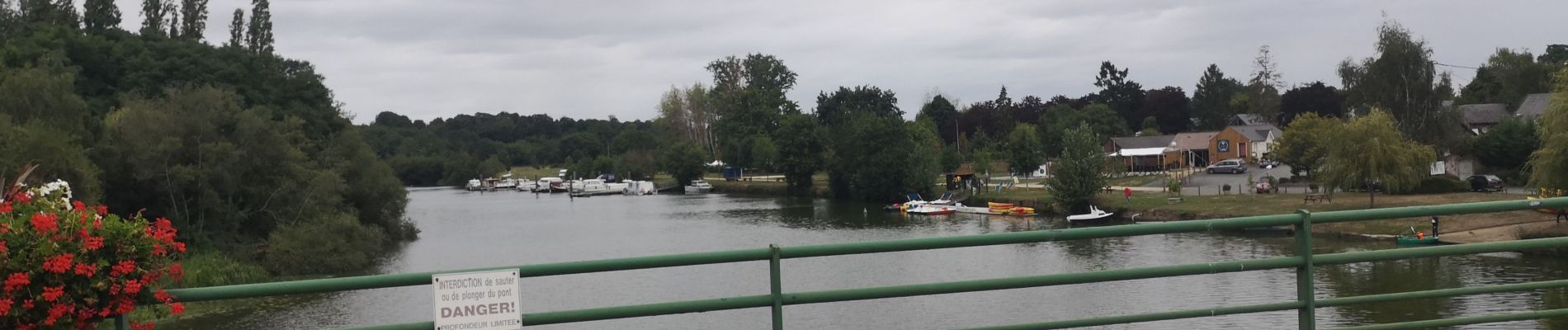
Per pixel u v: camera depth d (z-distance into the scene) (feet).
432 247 215.92
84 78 253.24
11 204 19.66
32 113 159.12
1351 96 288.30
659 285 127.75
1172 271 21.31
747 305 20.17
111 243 18.38
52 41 256.73
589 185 500.33
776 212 295.07
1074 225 226.17
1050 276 20.93
